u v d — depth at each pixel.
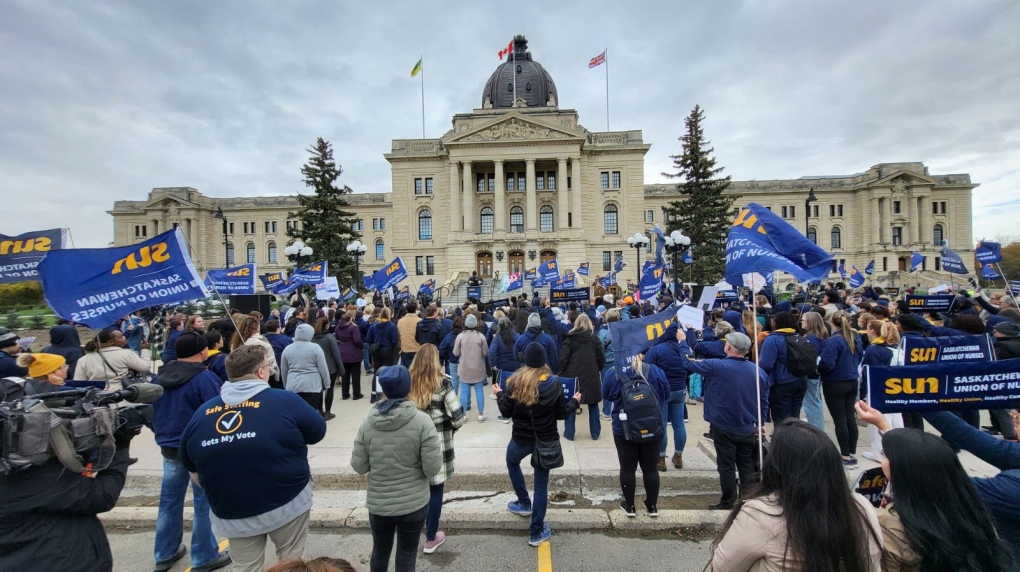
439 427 5.41
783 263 6.64
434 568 5.15
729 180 44.00
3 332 6.76
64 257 5.32
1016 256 60.62
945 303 13.74
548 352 9.12
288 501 3.83
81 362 7.10
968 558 2.48
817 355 7.44
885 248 76.88
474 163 59.47
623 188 60.28
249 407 3.78
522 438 5.66
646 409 5.78
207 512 5.04
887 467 2.80
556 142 57.25
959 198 79.69
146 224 83.56
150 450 8.62
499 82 68.62
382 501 4.32
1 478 3.00
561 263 56.59
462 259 57.38
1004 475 2.99
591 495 6.92
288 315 14.46
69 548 3.13
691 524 5.88
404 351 11.70
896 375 3.90
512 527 6.02
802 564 2.38
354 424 9.88
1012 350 7.47
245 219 84.88
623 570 5.10
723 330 9.20
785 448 2.60
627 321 6.37
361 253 26.95
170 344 9.07
